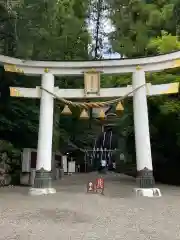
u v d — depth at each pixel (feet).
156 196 28.96
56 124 58.54
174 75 39.91
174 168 47.83
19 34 36.76
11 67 32.71
